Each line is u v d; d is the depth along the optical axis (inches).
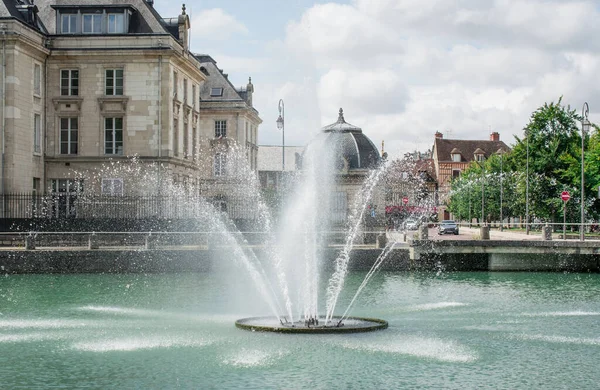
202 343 950.4
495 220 4439.0
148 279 1695.4
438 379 789.2
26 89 2220.7
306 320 1080.2
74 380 784.9
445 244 1930.4
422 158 6574.8
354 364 845.8
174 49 2327.8
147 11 2400.3
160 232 1883.6
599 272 1958.7
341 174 3186.5
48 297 1392.7
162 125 2332.7
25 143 2218.3
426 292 1515.7
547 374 813.9
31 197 2190.0
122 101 2324.1
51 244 1942.7
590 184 2974.9
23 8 2288.4
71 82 2345.0
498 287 1610.5
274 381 778.2
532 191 3149.6
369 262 1919.3
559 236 2490.2
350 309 1263.5
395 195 3796.8
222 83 3481.8
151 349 922.7
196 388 754.8
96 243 1919.3
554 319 1164.5
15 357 887.1
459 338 995.9
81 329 1054.4
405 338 987.3
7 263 1761.8
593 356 901.2
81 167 2333.9
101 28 2354.8
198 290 1509.6
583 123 2146.9
